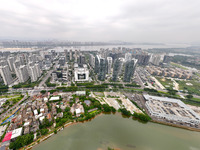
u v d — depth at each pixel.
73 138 154.00
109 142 150.50
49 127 165.75
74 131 165.62
